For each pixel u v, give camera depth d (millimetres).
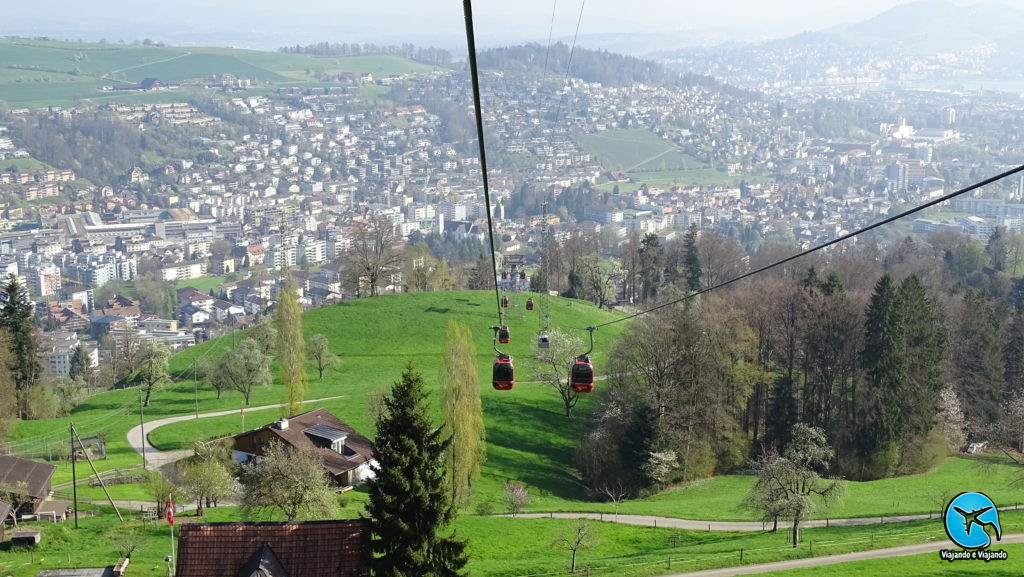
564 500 110688
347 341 171375
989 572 73500
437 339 171750
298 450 89875
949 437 125562
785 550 81312
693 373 121625
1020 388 138500
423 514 60281
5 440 123688
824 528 91500
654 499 112000
